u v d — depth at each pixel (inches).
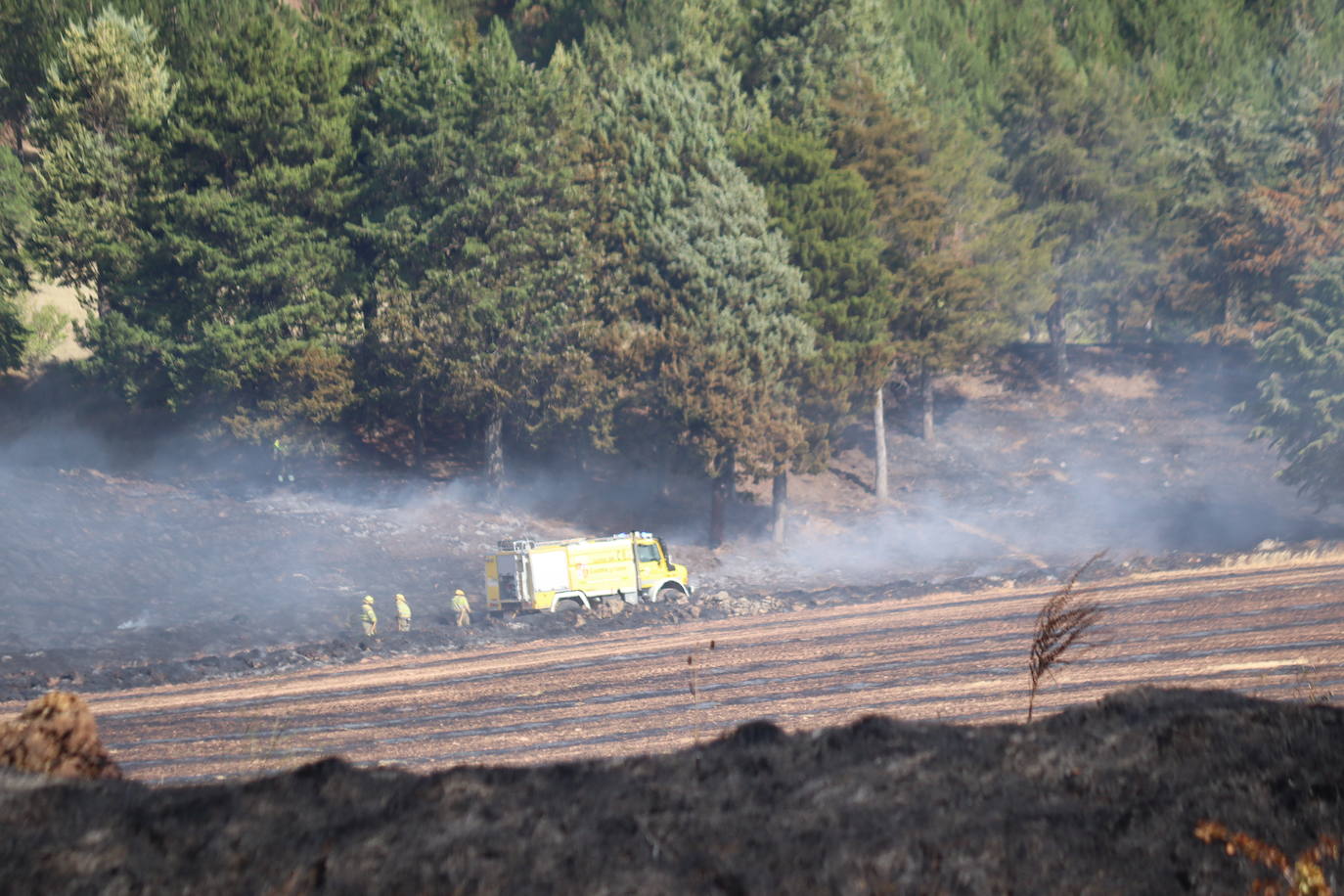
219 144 5733.3
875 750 528.1
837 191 6117.1
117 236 5969.5
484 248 5679.1
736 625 3240.7
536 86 5925.2
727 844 417.7
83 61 6235.2
